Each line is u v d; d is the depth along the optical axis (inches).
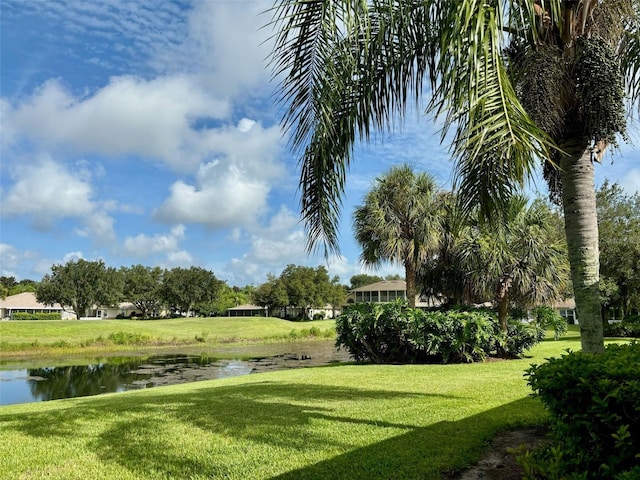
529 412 200.5
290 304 2469.2
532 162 117.0
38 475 145.4
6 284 3302.2
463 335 426.9
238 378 416.8
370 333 480.4
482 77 113.3
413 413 209.5
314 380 341.4
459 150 122.0
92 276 2151.8
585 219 160.7
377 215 508.7
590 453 96.2
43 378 612.4
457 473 134.6
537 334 467.5
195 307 2536.9
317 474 137.5
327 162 190.5
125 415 228.8
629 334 802.8
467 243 425.4
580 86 150.2
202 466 149.1
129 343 1191.6
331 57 154.1
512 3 127.2
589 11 149.9
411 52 178.9
